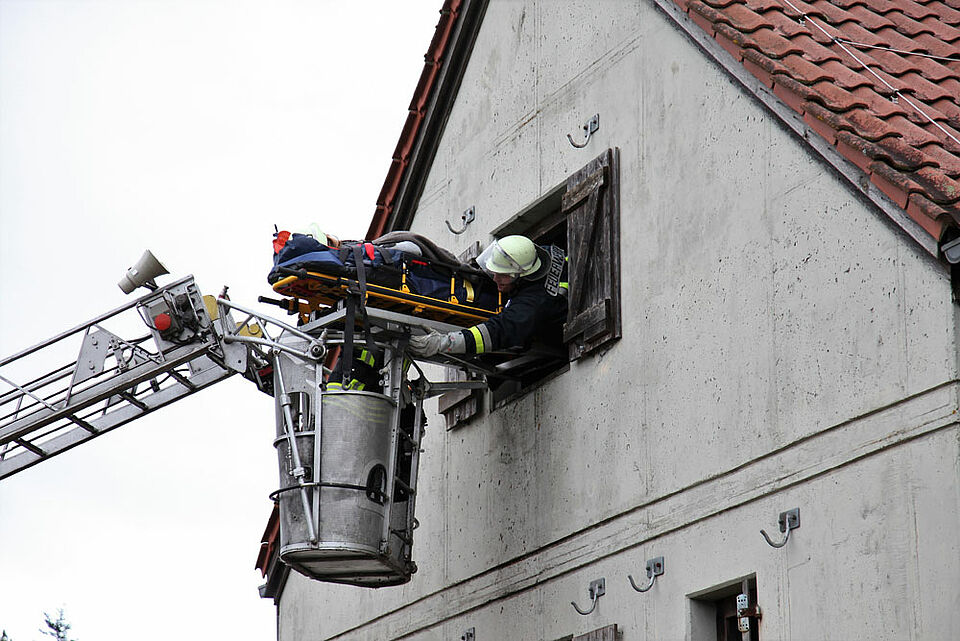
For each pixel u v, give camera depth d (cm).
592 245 2388
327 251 2273
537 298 2409
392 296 2312
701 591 2011
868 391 1795
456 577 2652
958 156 1831
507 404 2602
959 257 1691
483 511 2609
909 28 2212
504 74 2794
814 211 1931
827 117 1892
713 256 2112
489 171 2788
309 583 3198
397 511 2403
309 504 2283
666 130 2270
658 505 2136
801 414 1894
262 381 2444
